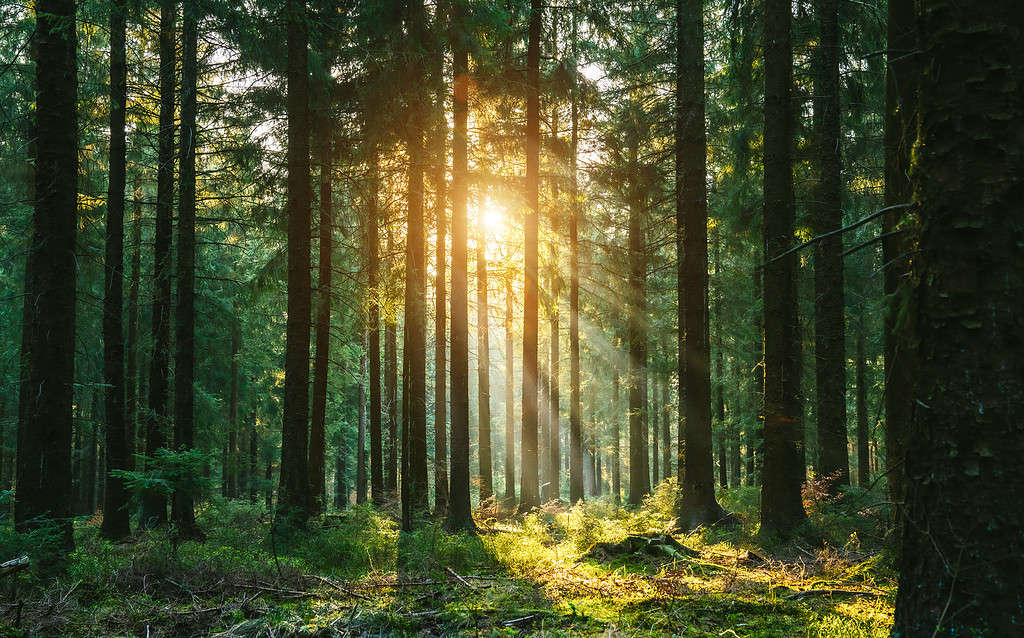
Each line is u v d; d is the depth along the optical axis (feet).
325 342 49.32
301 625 17.44
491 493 62.90
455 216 41.04
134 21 39.06
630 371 64.95
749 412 65.51
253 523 46.65
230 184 48.57
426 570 25.62
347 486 115.96
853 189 46.83
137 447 51.67
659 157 56.39
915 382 11.30
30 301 32.89
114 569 23.98
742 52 40.68
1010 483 10.00
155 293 43.29
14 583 20.72
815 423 51.24
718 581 22.43
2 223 42.04
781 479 30.86
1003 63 10.46
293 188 36.91
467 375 40.96
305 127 37.27
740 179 50.93
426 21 35.73
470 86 46.47
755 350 63.00
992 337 10.25
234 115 45.83
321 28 42.73
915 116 13.42
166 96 42.86
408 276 44.39
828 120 40.14
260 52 42.04
